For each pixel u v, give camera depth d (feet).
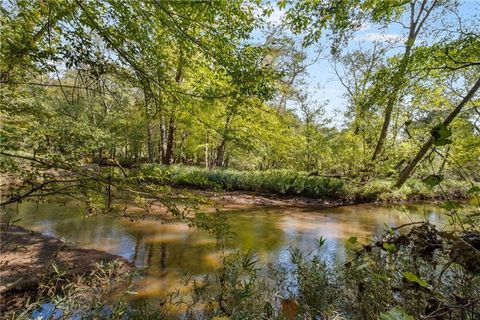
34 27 10.43
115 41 11.07
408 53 20.20
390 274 4.55
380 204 41.60
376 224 30.50
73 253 16.71
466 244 3.12
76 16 10.05
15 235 18.06
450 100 27.27
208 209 32.68
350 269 5.79
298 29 11.55
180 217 12.23
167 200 11.45
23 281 11.56
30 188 10.89
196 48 12.01
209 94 12.75
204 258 18.61
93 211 12.03
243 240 23.48
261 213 34.99
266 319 4.70
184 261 18.04
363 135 49.96
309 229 27.99
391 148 36.22
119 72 11.67
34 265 13.69
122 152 86.58
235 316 4.32
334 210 38.60
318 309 5.32
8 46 9.68
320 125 60.54
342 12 11.03
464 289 3.58
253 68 11.62
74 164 10.00
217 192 14.12
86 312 4.68
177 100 13.21
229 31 11.81
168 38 12.71
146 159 95.35
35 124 10.06
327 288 5.93
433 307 3.26
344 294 5.63
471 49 17.11
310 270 6.73
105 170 11.55
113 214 13.56
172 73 14.34
